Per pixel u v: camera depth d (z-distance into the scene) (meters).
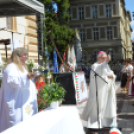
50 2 20.20
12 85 2.89
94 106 4.43
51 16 20.47
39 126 2.17
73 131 2.79
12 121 2.94
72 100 5.44
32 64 4.18
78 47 6.96
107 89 4.45
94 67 4.53
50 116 2.53
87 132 4.36
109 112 4.39
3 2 5.28
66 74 5.44
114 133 2.70
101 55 4.51
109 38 30.47
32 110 3.14
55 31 19.91
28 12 6.02
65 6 21.81
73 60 6.94
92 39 30.75
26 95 3.11
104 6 30.19
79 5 30.70
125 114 5.99
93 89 4.48
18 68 3.01
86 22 30.72
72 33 21.11
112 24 30.17
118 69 18.77
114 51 30.31
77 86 5.47
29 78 2.98
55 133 2.26
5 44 6.47
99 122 4.38
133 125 4.87
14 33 7.98
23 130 2.06
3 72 3.05
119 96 9.34
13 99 2.96
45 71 3.11
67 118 2.64
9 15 6.19
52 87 3.02
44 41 6.79
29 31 9.11
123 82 9.63
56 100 2.93
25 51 3.15
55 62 7.49
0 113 3.03
